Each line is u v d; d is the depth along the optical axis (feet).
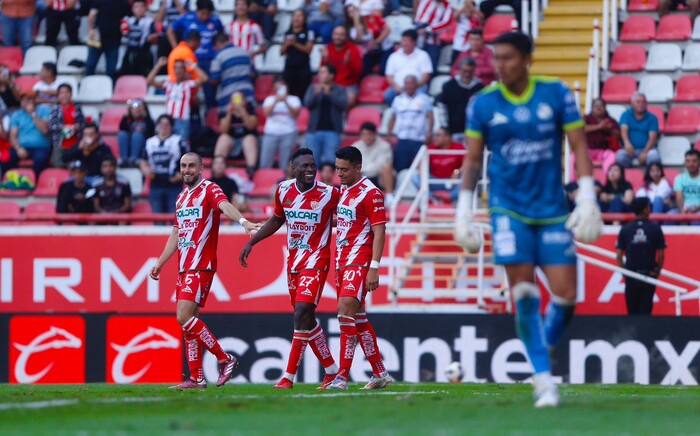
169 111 213.25
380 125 219.20
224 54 218.59
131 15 237.45
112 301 195.31
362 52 226.99
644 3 241.14
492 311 184.44
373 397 90.58
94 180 207.82
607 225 187.83
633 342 159.74
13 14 246.47
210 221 108.58
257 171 210.38
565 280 72.18
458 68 210.59
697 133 212.64
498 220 72.43
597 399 86.02
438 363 163.02
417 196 187.83
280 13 246.06
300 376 163.94
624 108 217.77
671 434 59.52
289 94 220.84
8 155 219.82
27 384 153.38
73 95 234.58
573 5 241.55
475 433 59.57
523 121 71.87
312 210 106.32
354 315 106.32
